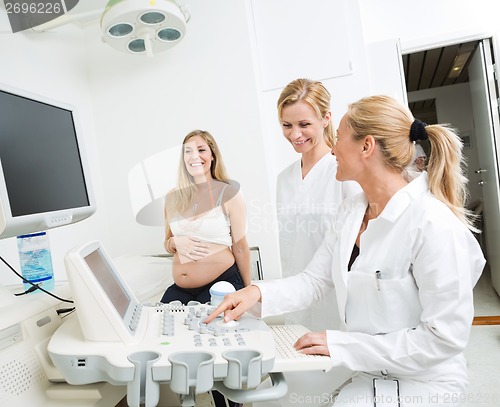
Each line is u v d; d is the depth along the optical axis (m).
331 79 2.16
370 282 1.00
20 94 0.88
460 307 0.87
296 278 1.19
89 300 0.76
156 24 1.87
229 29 2.25
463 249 0.91
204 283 1.76
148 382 0.68
